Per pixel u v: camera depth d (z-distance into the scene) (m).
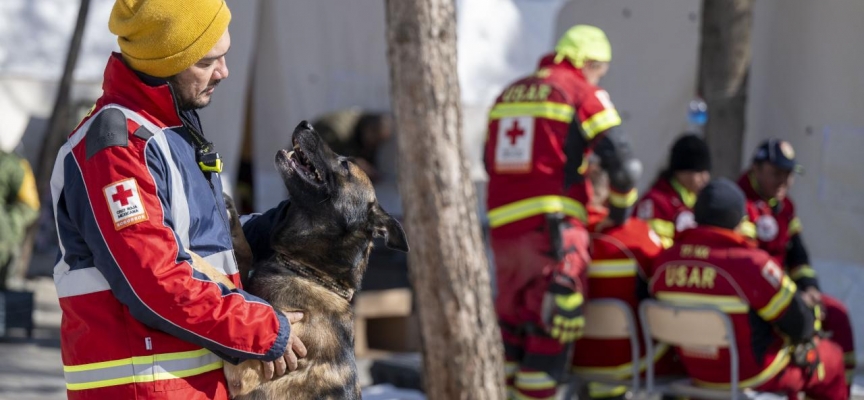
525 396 5.09
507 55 9.35
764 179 5.84
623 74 8.20
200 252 2.43
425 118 4.59
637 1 8.09
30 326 7.58
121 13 2.35
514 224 5.08
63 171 2.34
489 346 4.77
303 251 2.84
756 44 7.37
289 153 2.95
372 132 9.05
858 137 6.98
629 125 8.20
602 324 5.21
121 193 2.22
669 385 5.10
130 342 2.32
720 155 6.49
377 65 9.35
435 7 4.56
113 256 2.22
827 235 7.15
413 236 4.69
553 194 5.01
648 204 5.62
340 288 2.88
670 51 7.96
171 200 2.33
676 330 4.93
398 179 4.75
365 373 6.98
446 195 4.62
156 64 2.33
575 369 5.32
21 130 9.05
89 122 2.32
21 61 8.70
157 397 2.33
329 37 9.08
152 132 2.32
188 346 2.38
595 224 5.34
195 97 2.47
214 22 2.39
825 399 5.05
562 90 5.08
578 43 5.24
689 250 4.93
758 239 5.80
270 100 8.98
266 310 2.42
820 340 5.04
